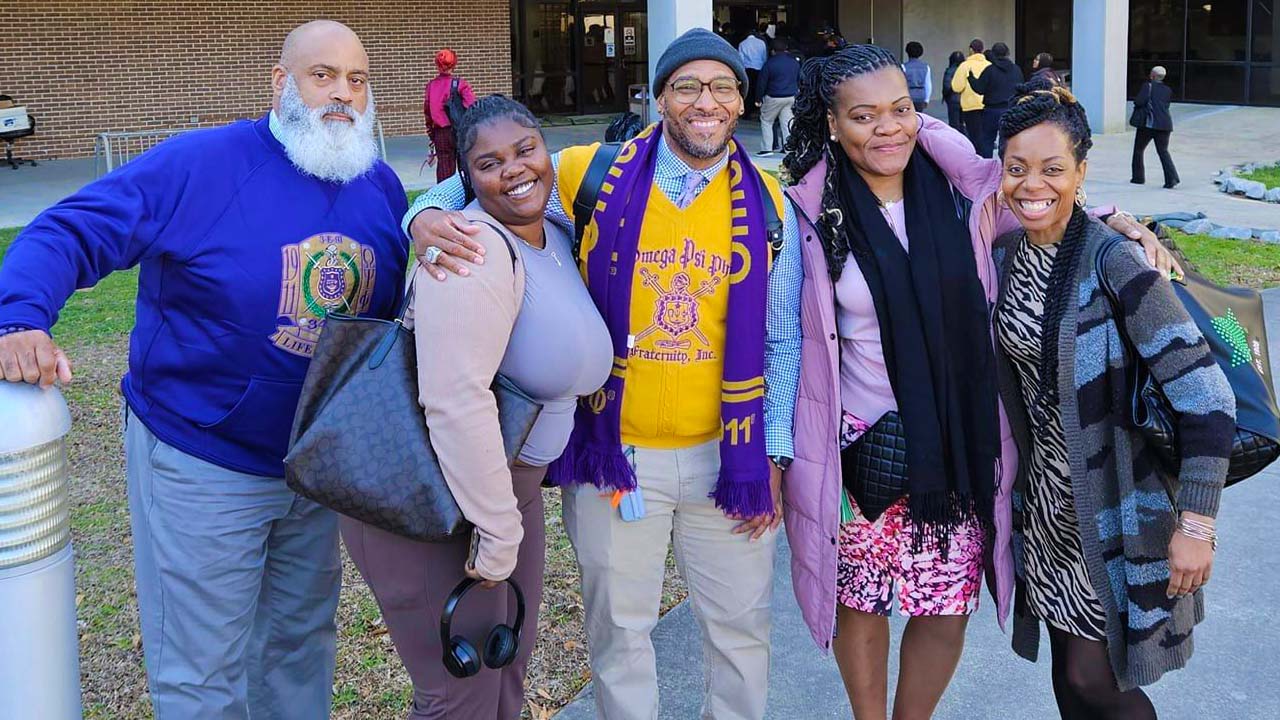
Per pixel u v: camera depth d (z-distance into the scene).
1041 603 2.87
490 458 2.33
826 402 2.89
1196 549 2.47
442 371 2.30
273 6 19.14
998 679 3.73
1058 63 27.80
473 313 2.30
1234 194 14.27
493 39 21.47
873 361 2.87
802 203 2.89
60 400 2.17
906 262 2.81
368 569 2.51
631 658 3.02
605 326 2.67
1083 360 2.61
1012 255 2.79
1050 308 2.67
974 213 2.81
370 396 2.36
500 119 2.47
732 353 2.79
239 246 2.59
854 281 2.83
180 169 2.54
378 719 3.51
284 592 2.96
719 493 2.84
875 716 3.12
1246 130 21.00
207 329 2.62
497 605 2.55
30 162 17.38
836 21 28.41
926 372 2.79
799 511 2.98
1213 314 2.60
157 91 18.45
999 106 15.60
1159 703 3.53
